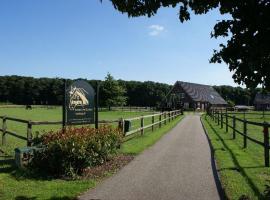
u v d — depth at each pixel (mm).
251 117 47062
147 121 35469
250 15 4453
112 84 77625
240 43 4637
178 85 90938
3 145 15266
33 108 85062
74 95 12602
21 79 134500
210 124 31531
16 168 9711
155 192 7840
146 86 125812
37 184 8383
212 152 13734
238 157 12188
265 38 4426
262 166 10594
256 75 4816
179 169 10336
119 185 8445
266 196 5641
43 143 9773
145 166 10773
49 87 131375
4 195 7461
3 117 15242
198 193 7777
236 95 129625
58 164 9234
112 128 12422
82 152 9352
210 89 106562
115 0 5395
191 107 87938
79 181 8742
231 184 8250
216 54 4883
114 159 11844
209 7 5121
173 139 18453
